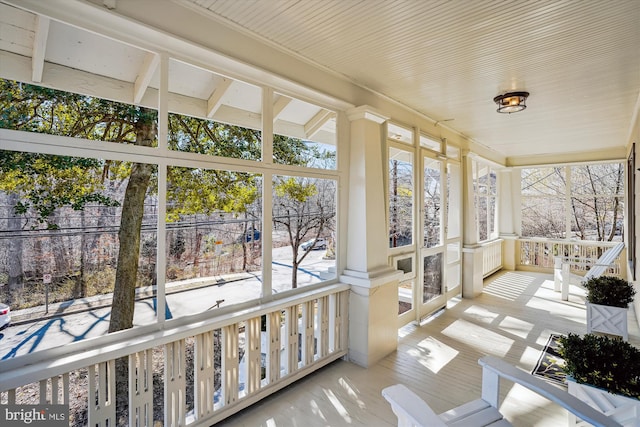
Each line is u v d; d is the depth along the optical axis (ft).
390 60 8.54
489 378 5.52
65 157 5.18
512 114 13.28
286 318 8.27
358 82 10.06
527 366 9.61
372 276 9.73
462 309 15.08
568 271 16.52
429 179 14.16
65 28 5.15
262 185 8.00
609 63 8.63
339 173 10.01
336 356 9.62
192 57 6.56
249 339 7.38
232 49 6.88
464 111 12.91
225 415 6.86
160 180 6.17
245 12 6.43
